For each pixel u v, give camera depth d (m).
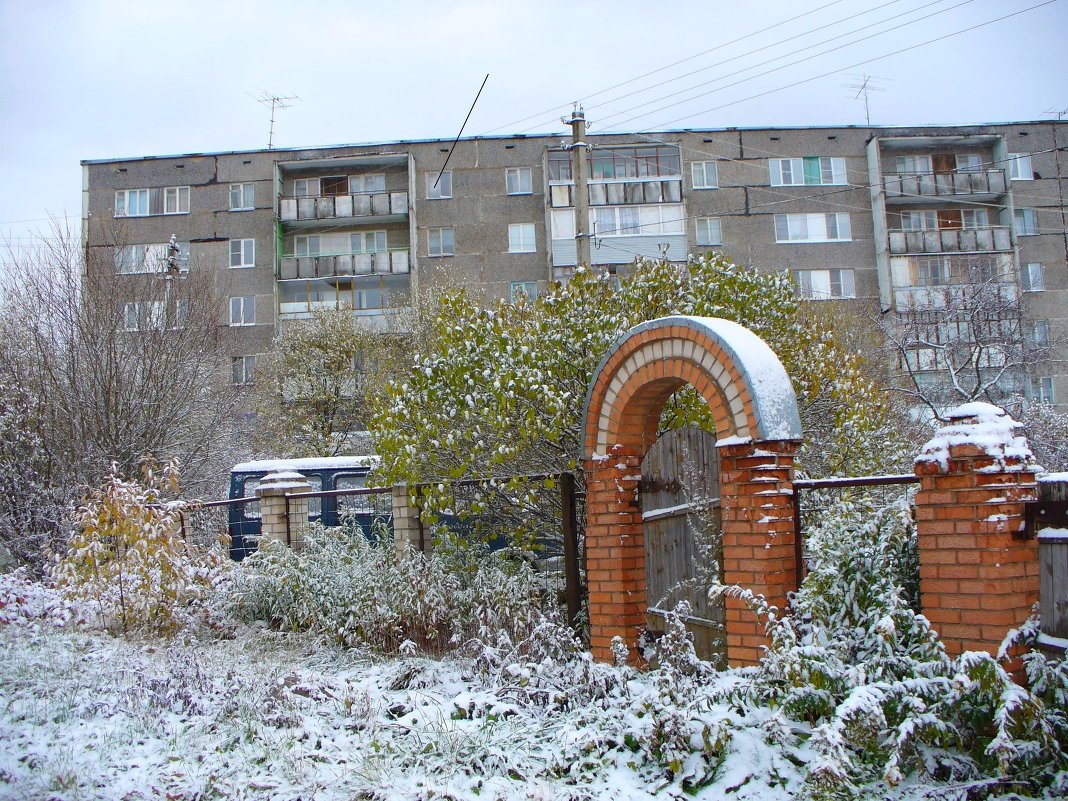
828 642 5.88
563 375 9.79
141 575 10.60
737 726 5.68
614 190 34.22
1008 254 34.06
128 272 21.89
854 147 35.31
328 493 12.27
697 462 7.48
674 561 7.70
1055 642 5.43
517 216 35.31
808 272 34.78
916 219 35.53
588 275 10.73
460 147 35.69
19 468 17.05
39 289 19.19
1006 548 5.57
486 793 5.48
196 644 9.78
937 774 5.20
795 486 6.84
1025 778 4.98
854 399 11.49
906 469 12.37
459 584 9.84
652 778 5.52
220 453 21.92
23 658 8.77
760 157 35.22
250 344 35.12
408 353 28.97
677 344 7.42
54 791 5.35
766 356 7.00
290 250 36.88
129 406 18.34
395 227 36.59
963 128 35.03
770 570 6.62
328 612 10.17
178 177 36.22
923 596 5.89
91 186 36.41
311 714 7.09
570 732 6.09
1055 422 22.28
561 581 9.76
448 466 10.09
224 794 5.45
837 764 4.83
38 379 17.81
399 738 6.42
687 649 6.80
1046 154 35.31
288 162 35.88
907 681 5.19
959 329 23.83
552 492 9.99
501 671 7.29
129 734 6.51
